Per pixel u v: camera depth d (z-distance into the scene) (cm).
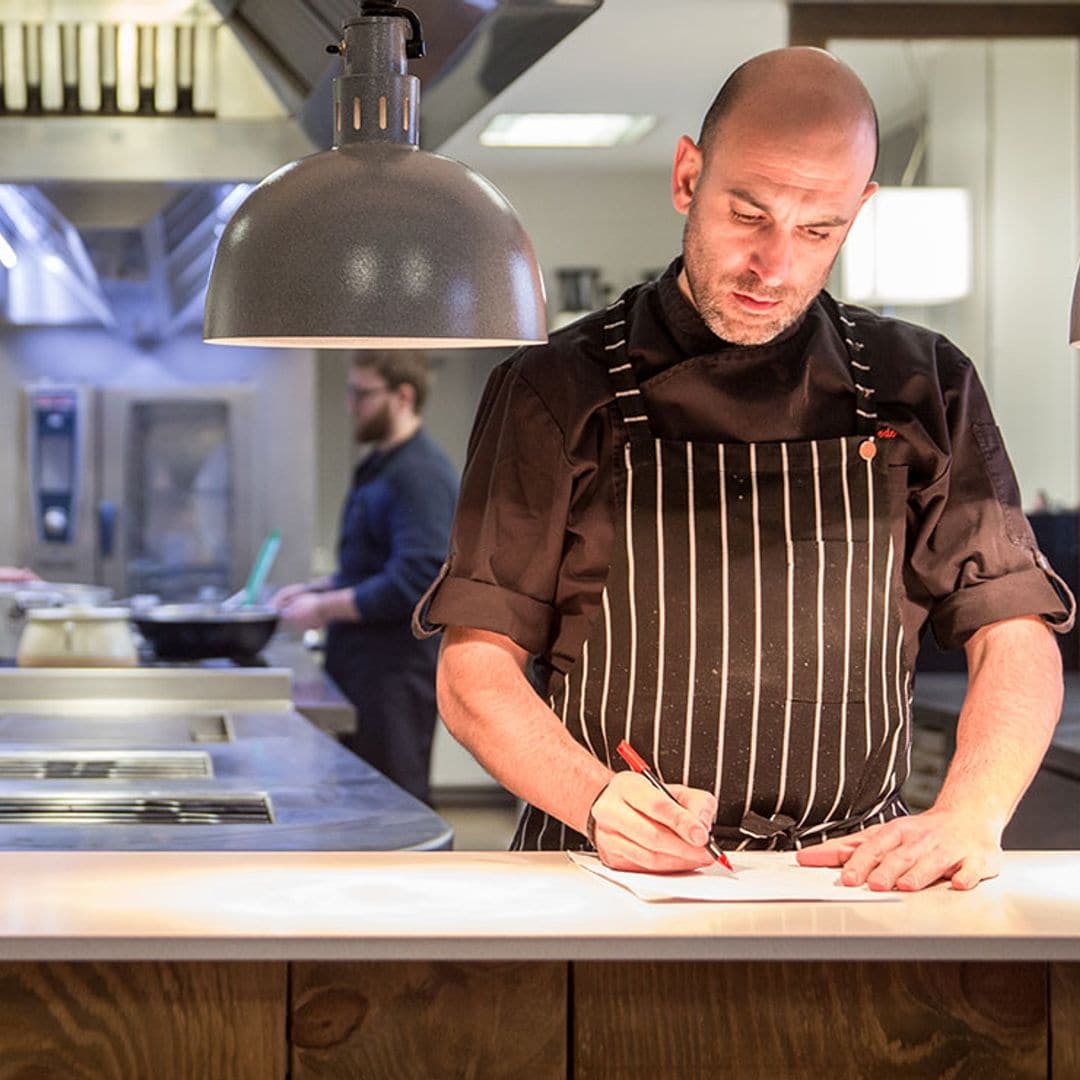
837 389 224
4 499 753
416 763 556
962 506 224
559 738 203
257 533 763
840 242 203
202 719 405
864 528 219
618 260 826
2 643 564
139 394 753
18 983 157
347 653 557
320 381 803
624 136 741
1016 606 220
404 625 552
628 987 162
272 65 357
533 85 648
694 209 205
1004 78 553
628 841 184
